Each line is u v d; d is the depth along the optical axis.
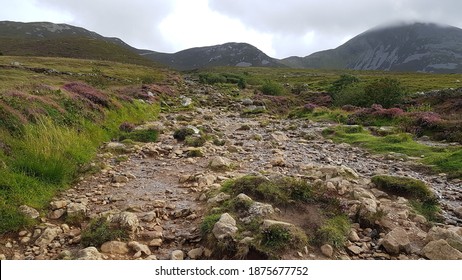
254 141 19.11
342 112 31.44
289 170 12.84
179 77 89.94
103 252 6.61
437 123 22.42
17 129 12.20
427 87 62.72
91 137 16.14
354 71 159.25
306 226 7.23
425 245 6.78
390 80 39.03
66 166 11.05
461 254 6.41
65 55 128.12
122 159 13.80
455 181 12.18
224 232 6.61
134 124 22.22
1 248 6.96
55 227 7.78
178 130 18.88
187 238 7.18
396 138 18.86
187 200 9.50
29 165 10.05
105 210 8.88
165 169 12.75
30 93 17.41
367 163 14.84
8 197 8.59
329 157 15.48
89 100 20.52
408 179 10.45
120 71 75.81
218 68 169.00
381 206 8.94
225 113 36.28
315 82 84.00
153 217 8.13
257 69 167.12
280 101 49.25
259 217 7.12
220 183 10.69
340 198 8.99
